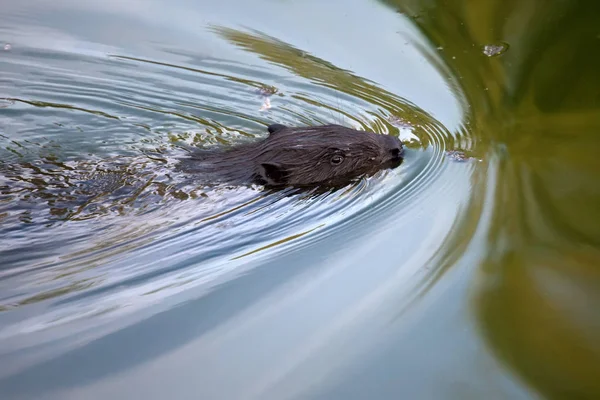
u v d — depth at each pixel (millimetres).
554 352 3979
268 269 4828
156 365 3881
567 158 6141
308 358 3967
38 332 4160
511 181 5855
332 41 8570
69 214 5586
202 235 5336
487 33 8445
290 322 4258
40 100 7609
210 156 6582
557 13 8555
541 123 6840
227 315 4312
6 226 5379
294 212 5723
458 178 6000
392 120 7191
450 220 5387
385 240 5184
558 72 7629
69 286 4660
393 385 3777
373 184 6133
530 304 4363
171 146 6859
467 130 6848
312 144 6316
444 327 4203
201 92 7852
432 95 7566
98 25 8969
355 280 4684
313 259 4949
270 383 3775
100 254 5062
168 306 4398
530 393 3686
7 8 9219
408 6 9000
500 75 7668
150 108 7586
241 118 7457
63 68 8133
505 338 4090
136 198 5852
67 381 3758
